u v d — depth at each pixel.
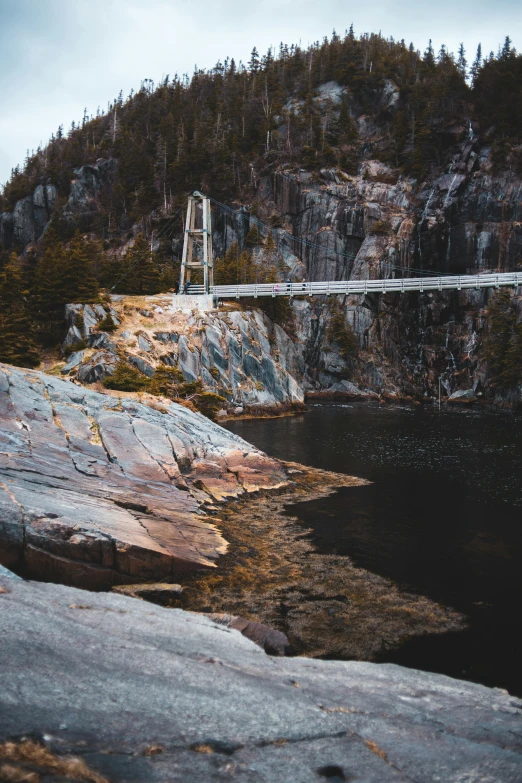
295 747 5.86
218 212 135.38
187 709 6.32
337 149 141.75
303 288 86.56
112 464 25.84
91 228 154.50
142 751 5.17
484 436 54.06
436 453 44.06
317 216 129.25
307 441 49.88
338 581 18.34
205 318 76.50
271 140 148.50
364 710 7.40
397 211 125.19
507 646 14.29
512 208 116.38
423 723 7.27
